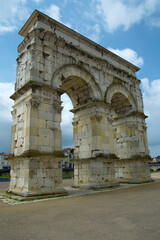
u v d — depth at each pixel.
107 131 21.73
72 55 20.97
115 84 25.06
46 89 16.97
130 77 28.56
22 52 20.16
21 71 19.34
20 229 7.23
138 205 10.82
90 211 9.75
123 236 6.20
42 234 6.62
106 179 20.09
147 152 27.42
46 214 9.31
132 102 27.75
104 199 13.28
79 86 22.52
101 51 25.25
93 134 20.88
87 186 19.70
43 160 15.27
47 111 16.61
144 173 25.89
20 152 16.36
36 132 15.52
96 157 19.52
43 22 19.55
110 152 21.30
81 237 6.23
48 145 15.98
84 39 22.98
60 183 15.92
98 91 22.41
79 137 22.78
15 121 18.38
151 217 8.27
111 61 26.70
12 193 15.51
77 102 24.08
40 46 18.22
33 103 15.84
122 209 10.00
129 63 29.08
